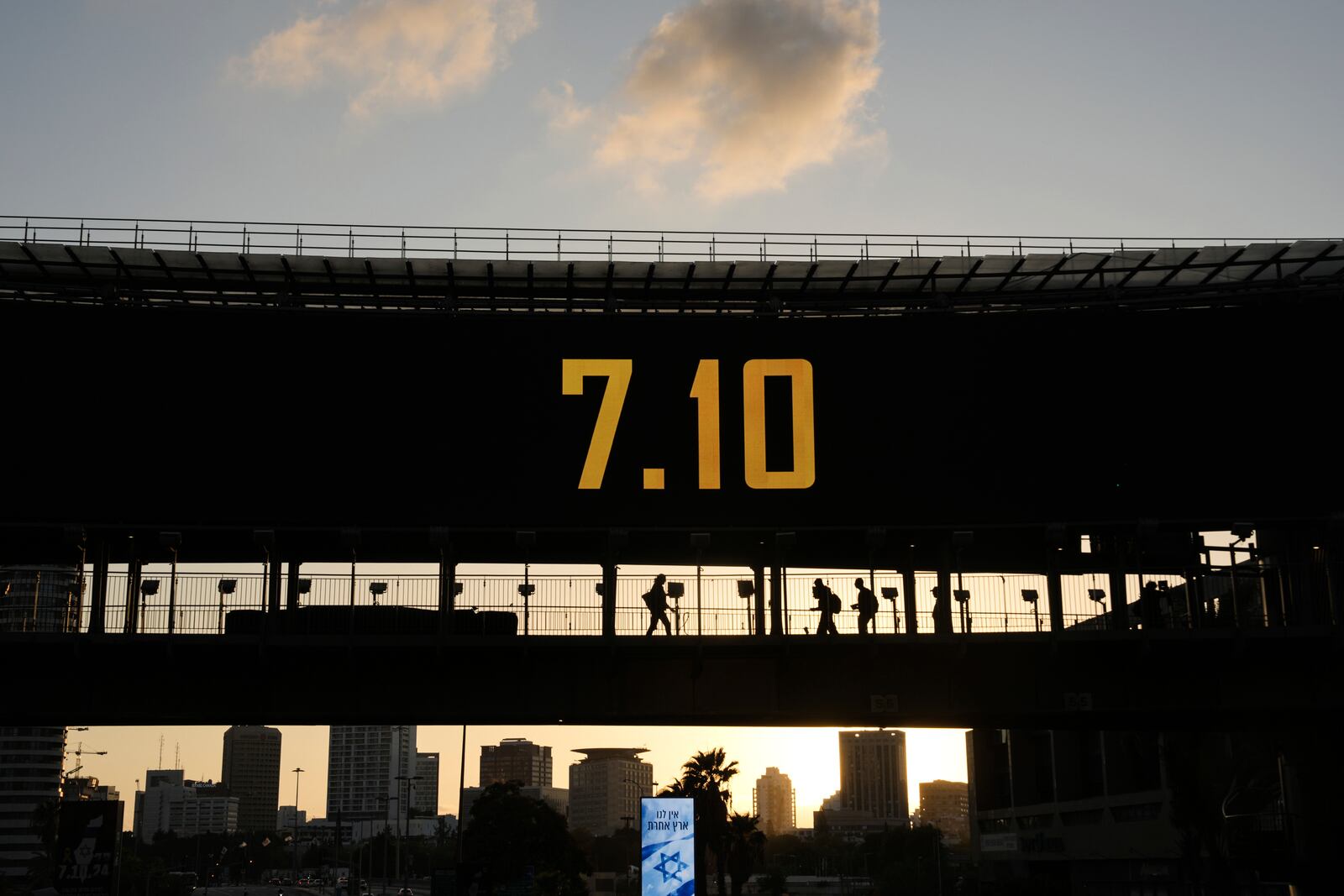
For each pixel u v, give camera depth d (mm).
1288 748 61188
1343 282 59219
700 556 56031
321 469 57469
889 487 57969
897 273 59594
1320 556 58281
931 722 56969
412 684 55062
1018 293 60500
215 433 57469
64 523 56188
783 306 59656
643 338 59188
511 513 57406
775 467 57906
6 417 56781
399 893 162750
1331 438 58312
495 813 126062
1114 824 102750
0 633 50719
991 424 58719
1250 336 59344
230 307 58688
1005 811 126062
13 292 58562
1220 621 60250
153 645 51375
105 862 64500
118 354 57750
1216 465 58188
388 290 59625
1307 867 59469
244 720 54500
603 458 57938
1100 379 59062
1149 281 61375
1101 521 57844
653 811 62375
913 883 168125
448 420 58156
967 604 55125
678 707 55281
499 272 59031
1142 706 55094
